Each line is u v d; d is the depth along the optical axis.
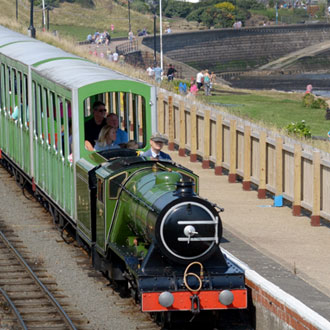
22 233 33.09
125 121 28.45
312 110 81.62
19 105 37.19
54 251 30.61
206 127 43.81
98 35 179.50
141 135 29.98
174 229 20.97
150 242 22.06
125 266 24.52
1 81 41.31
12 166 41.56
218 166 42.66
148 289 21.31
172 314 22.86
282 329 20.52
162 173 22.64
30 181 36.94
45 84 31.62
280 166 35.78
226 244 29.52
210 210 21.25
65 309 24.09
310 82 190.75
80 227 27.44
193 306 21.41
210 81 100.19
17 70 37.00
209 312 22.91
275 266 26.89
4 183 42.06
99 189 24.95
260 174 37.53
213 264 22.02
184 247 21.08
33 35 89.81
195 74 187.62
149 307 21.28
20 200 38.66
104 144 27.53
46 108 31.91
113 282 26.22
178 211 21.02
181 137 47.47
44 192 33.47
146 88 27.73
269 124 55.38
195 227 21.08
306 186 34.28
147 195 22.33
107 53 146.50
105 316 23.62
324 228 32.66
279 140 35.69
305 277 25.83
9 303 24.36
